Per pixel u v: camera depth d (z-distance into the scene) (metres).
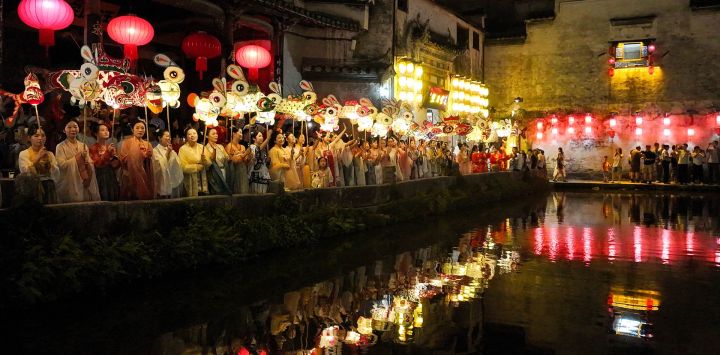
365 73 23.59
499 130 30.83
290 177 14.01
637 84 35.31
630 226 16.19
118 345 5.95
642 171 33.34
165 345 6.03
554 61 37.16
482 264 10.55
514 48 38.12
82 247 7.86
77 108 14.51
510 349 5.96
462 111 33.38
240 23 19.62
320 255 11.09
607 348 5.98
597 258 11.19
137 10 18.56
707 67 33.78
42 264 7.11
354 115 16.91
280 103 14.01
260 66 16.73
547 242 13.21
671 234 14.62
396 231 14.71
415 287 8.71
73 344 5.92
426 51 29.61
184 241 9.04
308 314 7.26
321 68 23.09
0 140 11.80
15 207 7.58
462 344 6.12
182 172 10.71
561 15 36.94
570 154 36.53
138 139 10.07
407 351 5.93
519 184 27.61
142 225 9.13
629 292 8.43
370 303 7.80
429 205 18.22
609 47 35.81
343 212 13.88
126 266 8.09
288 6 19.08
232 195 11.11
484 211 20.22
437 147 25.05
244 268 9.71
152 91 10.38
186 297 7.84
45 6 10.94
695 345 6.07
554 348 5.98
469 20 35.16
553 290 8.55
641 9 35.12
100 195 9.66
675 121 34.28
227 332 6.50
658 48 34.78
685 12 34.22
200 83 21.00
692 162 31.72
